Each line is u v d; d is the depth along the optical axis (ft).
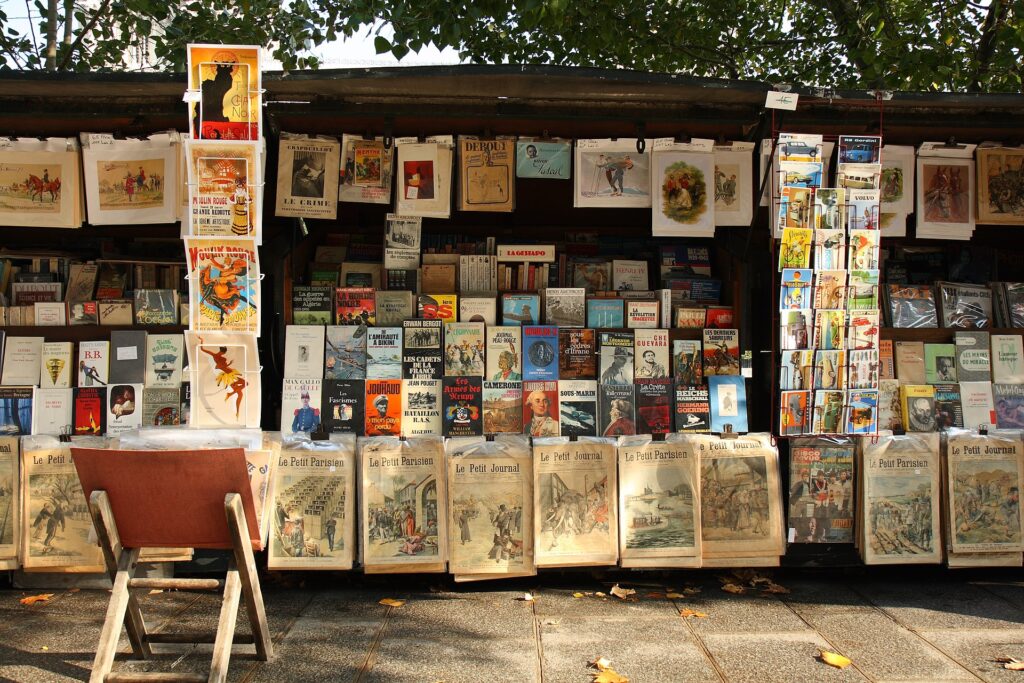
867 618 12.18
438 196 13.88
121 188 13.52
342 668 10.30
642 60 31.91
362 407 13.70
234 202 11.02
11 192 13.51
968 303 14.85
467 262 14.89
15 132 13.58
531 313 14.46
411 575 13.99
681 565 13.23
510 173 14.03
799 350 13.10
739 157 13.93
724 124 13.61
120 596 9.61
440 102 13.12
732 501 13.52
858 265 13.10
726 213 13.92
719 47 32.68
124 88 12.37
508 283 15.03
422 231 16.88
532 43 30.40
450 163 13.92
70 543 13.14
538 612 12.41
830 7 27.63
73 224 13.57
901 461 13.64
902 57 24.68
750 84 12.48
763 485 13.52
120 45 27.99
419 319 14.02
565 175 13.97
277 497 12.96
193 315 11.13
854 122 13.46
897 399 14.19
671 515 13.34
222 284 11.14
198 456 9.39
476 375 13.94
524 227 17.15
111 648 9.44
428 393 13.83
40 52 27.99
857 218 13.12
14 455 13.21
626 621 12.02
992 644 11.12
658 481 13.41
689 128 13.83
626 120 13.41
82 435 13.52
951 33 25.07
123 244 16.05
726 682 9.90
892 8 26.20
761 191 13.41
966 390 14.30
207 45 10.91
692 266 15.88
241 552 9.68
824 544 13.71
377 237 16.69
